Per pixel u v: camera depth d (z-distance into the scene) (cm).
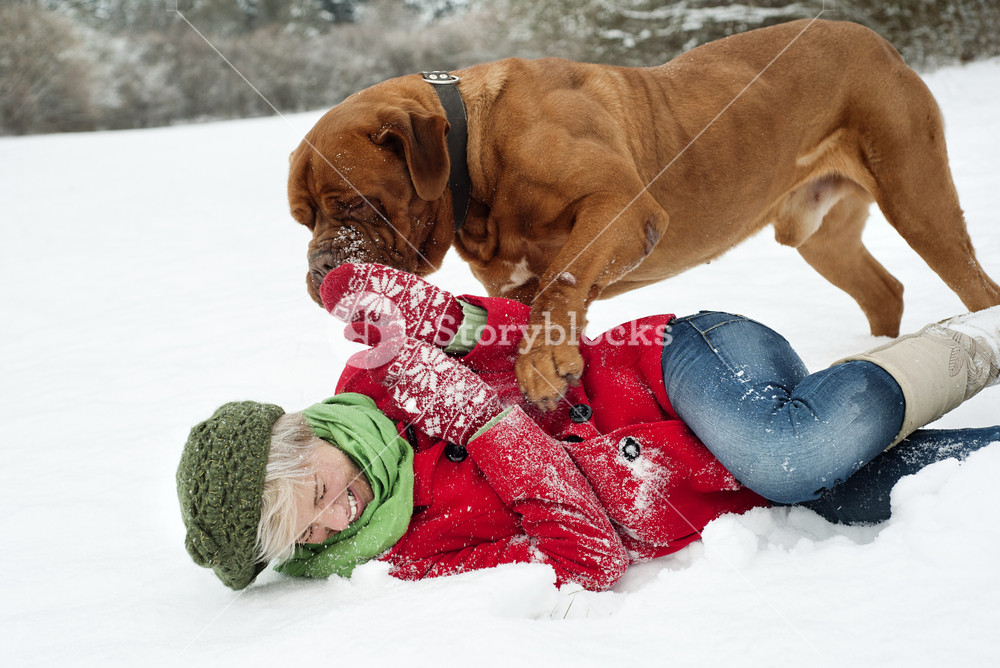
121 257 802
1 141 1930
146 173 1325
